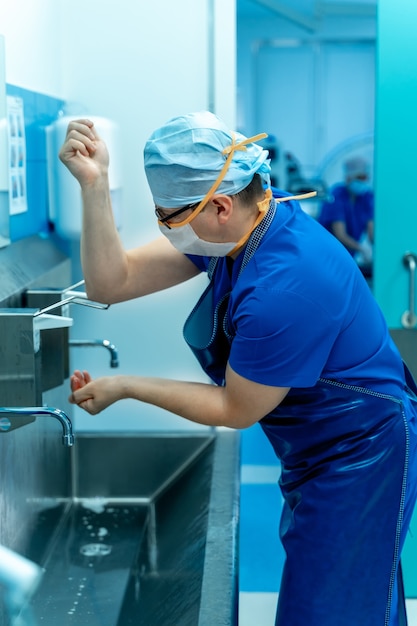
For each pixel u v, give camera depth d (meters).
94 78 2.50
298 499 1.60
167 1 2.46
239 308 1.40
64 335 1.83
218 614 1.30
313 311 1.38
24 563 0.94
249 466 3.80
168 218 1.43
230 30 2.46
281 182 7.76
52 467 2.13
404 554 2.70
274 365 1.38
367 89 7.69
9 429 1.42
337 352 1.49
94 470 2.54
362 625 1.57
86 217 1.57
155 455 2.54
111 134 2.35
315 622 1.57
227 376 1.43
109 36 2.48
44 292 1.85
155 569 1.92
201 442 2.53
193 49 2.47
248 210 1.44
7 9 1.94
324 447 1.57
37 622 1.66
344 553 1.55
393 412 1.54
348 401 1.52
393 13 2.52
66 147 1.53
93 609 1.72
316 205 7.52
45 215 2.39
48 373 1.71
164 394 1.50
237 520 1.75
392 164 2.59
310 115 7.75
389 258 2.64
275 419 1.60
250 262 1.44
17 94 2.01
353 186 5.54
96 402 1.54
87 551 2.06
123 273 1.64
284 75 7.69
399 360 1.63
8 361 1.43
